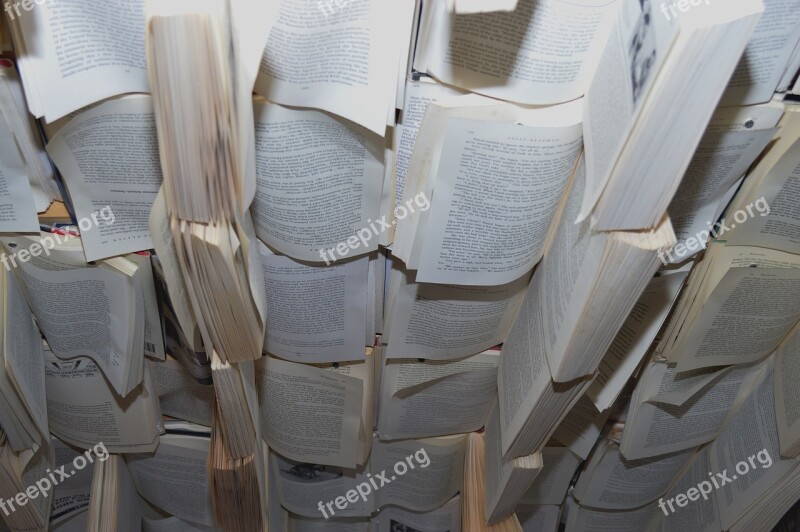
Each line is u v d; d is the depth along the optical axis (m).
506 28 0.71
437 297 1.02
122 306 0.97
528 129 0.74
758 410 1.23
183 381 1.23
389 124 0.75
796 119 0.79
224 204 0.68
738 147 0.79
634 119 0.58
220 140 0.62
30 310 1.06
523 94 0.77
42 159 0.85
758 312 1.03
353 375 1.17
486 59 0.75
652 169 0.61
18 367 1.01
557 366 0.82
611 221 0.66
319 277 0.98
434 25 0.73
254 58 0.62
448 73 0.77
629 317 0.98
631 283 0.69
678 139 0.58
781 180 0.85
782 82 0.79
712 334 1.05
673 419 1.26
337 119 0.76
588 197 0.71
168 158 0.64
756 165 0.86
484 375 1.23
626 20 0.67
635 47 0.63
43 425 1.13
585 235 0.75
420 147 0.80
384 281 1.05
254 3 0.62
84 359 1.13
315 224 0.88
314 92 0.75
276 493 1.61
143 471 1.46
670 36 0.54
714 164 0.82
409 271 0.98
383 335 1.12
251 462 1.09
